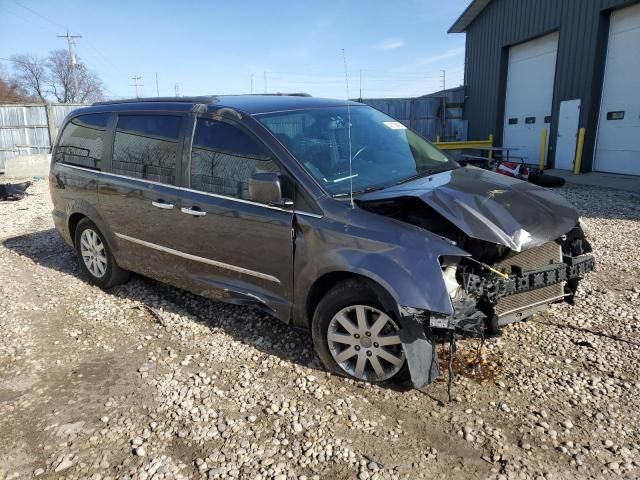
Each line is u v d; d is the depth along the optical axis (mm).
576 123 15195
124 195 4570
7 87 63438
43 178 16562
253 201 3637
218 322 4348
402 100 22984
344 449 2742
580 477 2504
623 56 13617
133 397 3281
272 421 2994
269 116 3820
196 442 2840
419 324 2973
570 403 3080
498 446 2727
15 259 6473
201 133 4031
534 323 4113
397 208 3404
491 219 3137
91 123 5098
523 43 18094
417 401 3131
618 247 6352
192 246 4086
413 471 2576
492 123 20219
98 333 4230
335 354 3377
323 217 3311
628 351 3660
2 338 4156
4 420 3074
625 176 13547
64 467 2664
